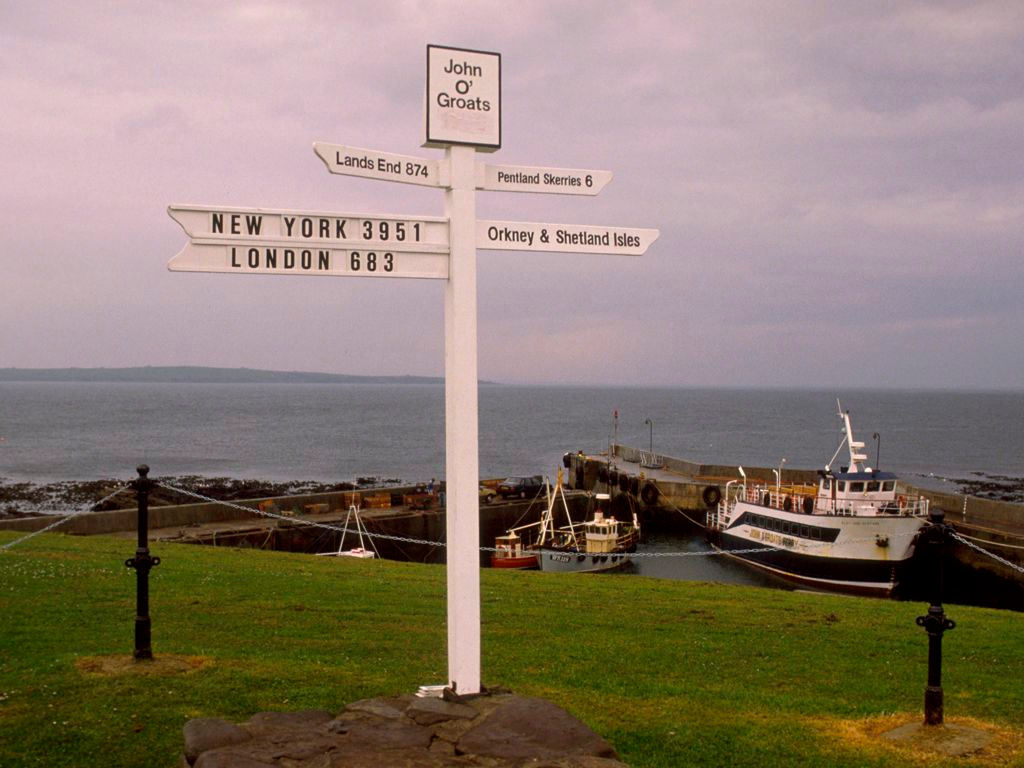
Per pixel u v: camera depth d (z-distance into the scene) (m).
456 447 8.09
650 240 8.88
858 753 8.79
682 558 46.38
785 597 19.89
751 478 65.81
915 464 114.62
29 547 22.84
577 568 43.78
